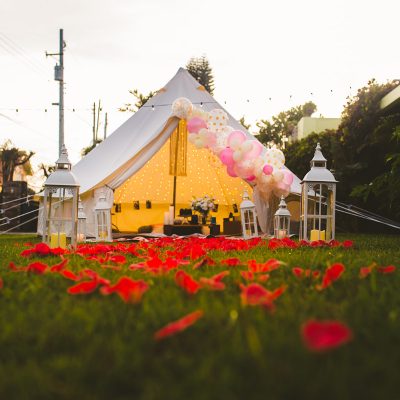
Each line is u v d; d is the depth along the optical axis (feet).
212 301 5.43
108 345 3.78
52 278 7.54
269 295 4.65
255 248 14.42
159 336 3.38
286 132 87.81
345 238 29.09
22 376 3.24
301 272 6.87
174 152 36.83
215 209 38.52
